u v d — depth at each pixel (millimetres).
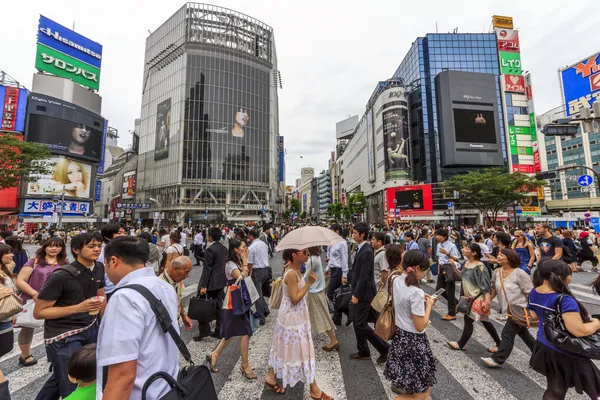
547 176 16688
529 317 3840
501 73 55594
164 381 1571
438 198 50281
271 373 3463
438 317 6406
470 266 4664
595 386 2381
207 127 55406
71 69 40219
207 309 4645
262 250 6520
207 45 57250
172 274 3609
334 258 6586
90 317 2855
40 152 24719
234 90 58344
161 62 61031
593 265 12500
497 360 3979
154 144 59875
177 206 52312
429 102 55875
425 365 2754
